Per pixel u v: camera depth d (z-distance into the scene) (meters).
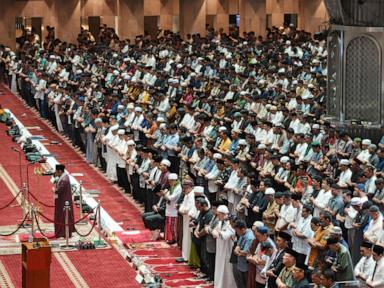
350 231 27.14
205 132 37.75
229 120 40.22
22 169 39.59
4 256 28.97
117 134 37.38
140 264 28.28
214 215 26.64
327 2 39.84
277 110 40.47
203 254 27.34
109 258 29.11
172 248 30.12
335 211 27.53
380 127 39.00
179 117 40.62
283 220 26.88
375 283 22.58
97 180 38.47
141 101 45.12
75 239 30.75
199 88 47.88
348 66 39.66
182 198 29.08
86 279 27.34
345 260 23.05
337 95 40.03
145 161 33.62
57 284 26.94
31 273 25.14
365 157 32.41
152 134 38.62
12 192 36.12
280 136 35.66
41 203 32.66
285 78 46.88
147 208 32.84
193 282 27.16
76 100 44.06
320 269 21.56
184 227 28.70
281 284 22.41
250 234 25.00
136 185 35.16
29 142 42.72
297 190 29.55
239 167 30.88
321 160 32.53
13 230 31.52
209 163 32.81
